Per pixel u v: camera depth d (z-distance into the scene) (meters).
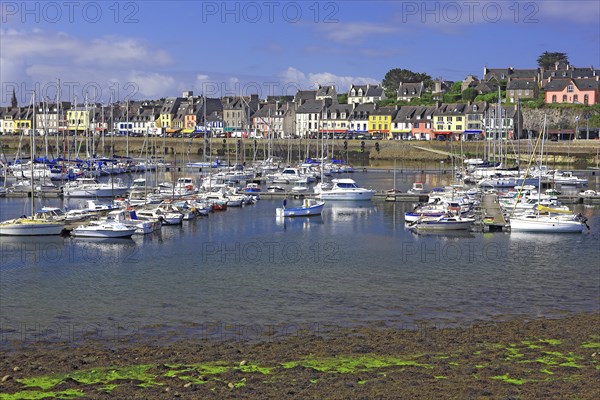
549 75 193.12
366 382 26.98
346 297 41.59
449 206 77.38
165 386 26.77
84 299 41.00
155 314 38.00
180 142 188.12
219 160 154.12
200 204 79.25
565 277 46.75
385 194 93.75
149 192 92.38
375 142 173.88
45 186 97.19
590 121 170.62
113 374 28.12
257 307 39.41
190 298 41.28
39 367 29.06
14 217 74.69
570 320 36.34
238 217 76.44
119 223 62.25
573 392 25.78
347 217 76.94
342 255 54.19
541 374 27.80
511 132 166.50
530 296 41.84
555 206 80.12
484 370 28.28
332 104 199.00
